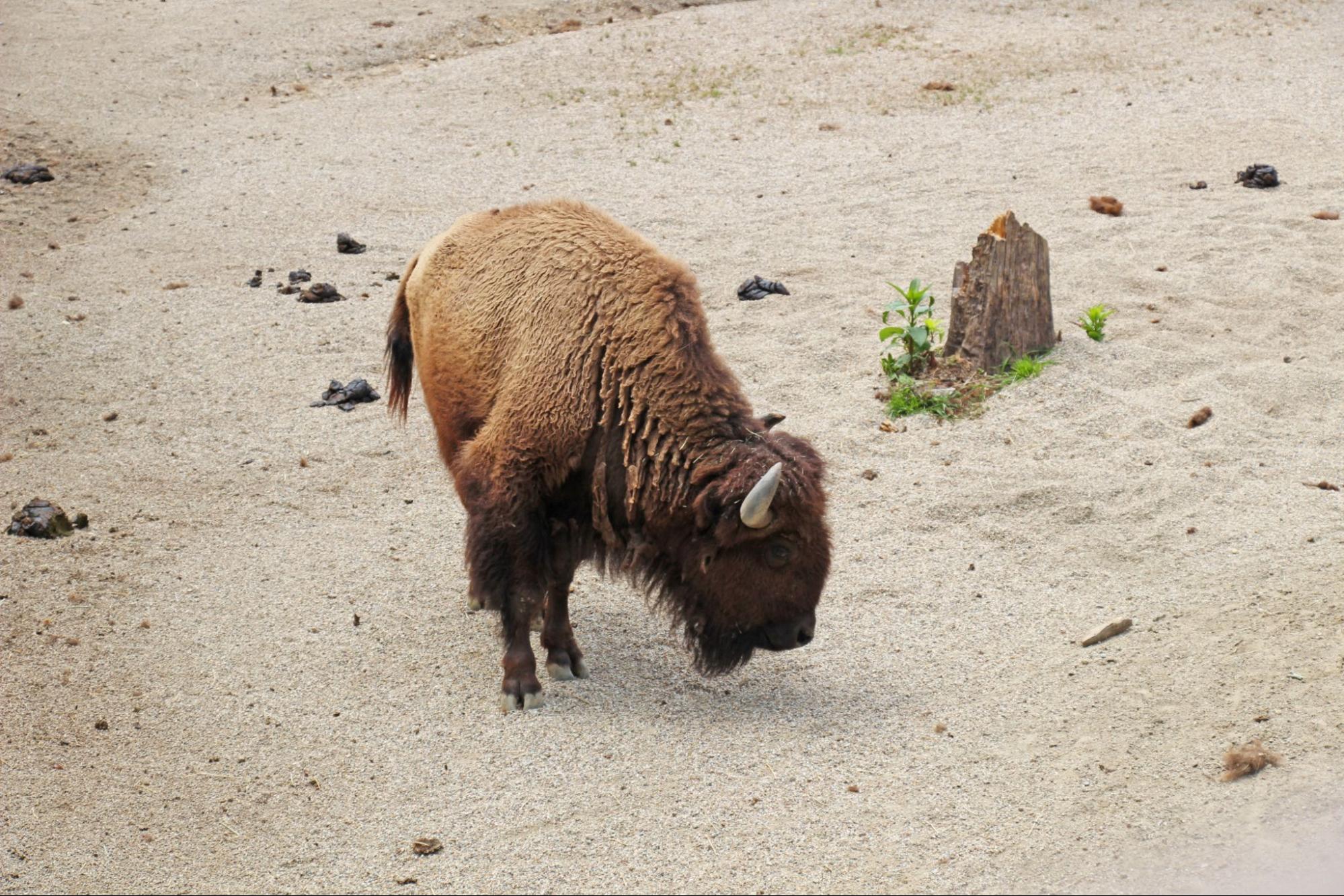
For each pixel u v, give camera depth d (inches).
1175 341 457.4
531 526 277.0
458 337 298.5
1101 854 219.5
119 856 239.8
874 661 295.0
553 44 928.3
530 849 234.5
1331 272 510.6
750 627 267.4
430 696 289.3
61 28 960.3
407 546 361.1
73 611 326.6
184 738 276.1
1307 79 799.7
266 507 383.6
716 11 999.6
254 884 230.5
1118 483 370.9
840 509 369.1
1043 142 706.2
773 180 663.8
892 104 784.3
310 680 296.4
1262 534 335.3
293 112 805.9
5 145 718.5
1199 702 262.7
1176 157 669.3
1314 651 272.7
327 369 476.1
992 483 376.8
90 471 403.5
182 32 959.0
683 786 250.7
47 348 488.7
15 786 260.4
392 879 229.1
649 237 585.3
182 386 461.7
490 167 697.0
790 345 476.7
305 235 606.2
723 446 262.5
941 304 505.7
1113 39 902.4
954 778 247.3
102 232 613.3
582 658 298.0
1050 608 312.3
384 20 986.7
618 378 270.1
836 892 217.5
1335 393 417.7
